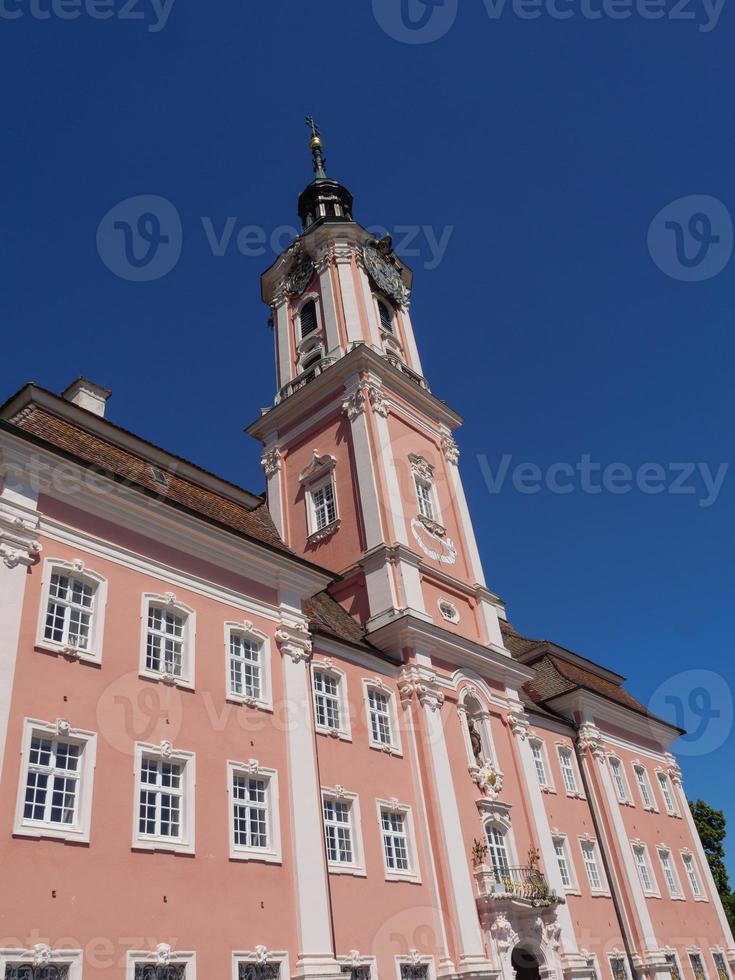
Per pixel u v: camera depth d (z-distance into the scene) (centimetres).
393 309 4538
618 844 3812
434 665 3103
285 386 4175
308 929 1977
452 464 3994
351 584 3300
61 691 1762
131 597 2048
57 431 2152
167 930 1703
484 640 3472
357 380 3722
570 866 3512
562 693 4212
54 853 1588
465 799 2878
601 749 4134
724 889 5772
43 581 1852
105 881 1644
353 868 2342
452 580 3488
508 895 2650
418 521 3531
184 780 1927
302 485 3775
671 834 4403
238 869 1919
